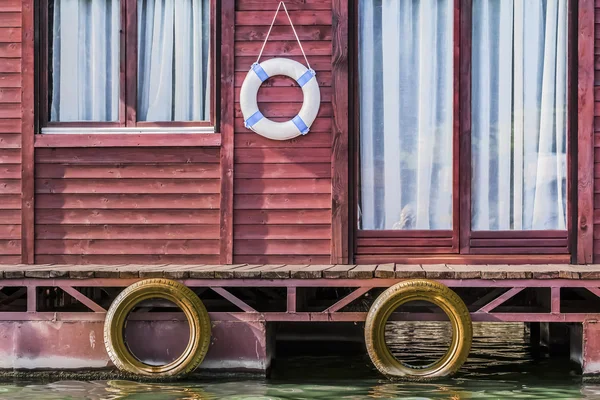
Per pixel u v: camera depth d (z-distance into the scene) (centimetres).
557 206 1222
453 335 1088
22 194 1242
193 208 1236
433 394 1007
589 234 1204
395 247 1230
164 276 1105
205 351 1085
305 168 1227
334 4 1220
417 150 1233
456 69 1223
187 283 1109
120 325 1088
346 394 1006
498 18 1225
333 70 1220
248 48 1237
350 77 1230
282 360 1248
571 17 1215
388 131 1234
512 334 1569
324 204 1224
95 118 1254
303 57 1233
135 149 1241
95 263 1242
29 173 1244
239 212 1230
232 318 1106
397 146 1234
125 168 1241
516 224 1225
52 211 1245
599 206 1205
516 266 1171
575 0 1212
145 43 1252
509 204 1225
